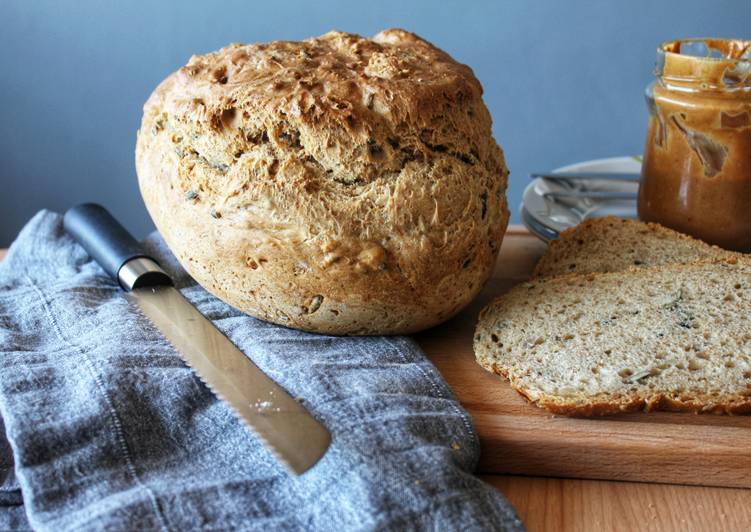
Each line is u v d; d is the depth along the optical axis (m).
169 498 0.45
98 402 0.49
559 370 0.54
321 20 0.95
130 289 0.61
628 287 0.59
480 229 0.55
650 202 0.67
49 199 1.06
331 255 0.52
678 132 0.64
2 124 1.01
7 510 0.48
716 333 0.55
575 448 0.50
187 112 0.54
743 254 0.61
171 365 0.53
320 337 0.56
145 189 0.58
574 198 0.73
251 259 0.54
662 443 0.49
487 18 0.94
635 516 0.48
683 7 0.91
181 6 0.95
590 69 0.95
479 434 0.50
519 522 0.45
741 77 0.61
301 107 0.52
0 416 0.52
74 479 0.47
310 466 0.46
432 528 0.44
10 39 0.97
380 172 0.53
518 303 0.59
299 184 0.53
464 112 0.56
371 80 0.54
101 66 0.98
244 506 0.45
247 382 0.51
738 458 0.49
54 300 0.60
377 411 0.49
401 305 0.54
